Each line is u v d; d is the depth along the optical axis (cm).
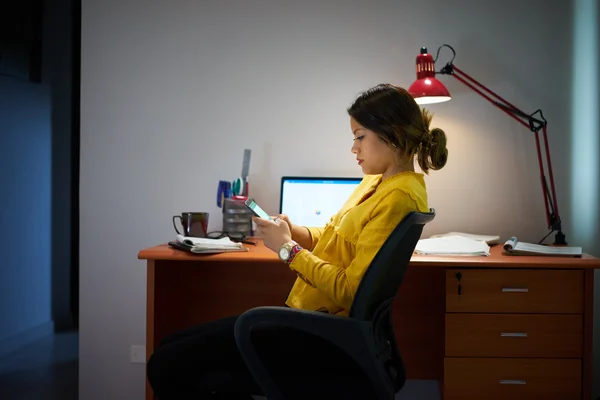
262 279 243
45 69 372
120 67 252
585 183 246
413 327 241
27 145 356
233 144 252
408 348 241
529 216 248
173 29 251
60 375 290
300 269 146
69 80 390
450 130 248
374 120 146
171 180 253
